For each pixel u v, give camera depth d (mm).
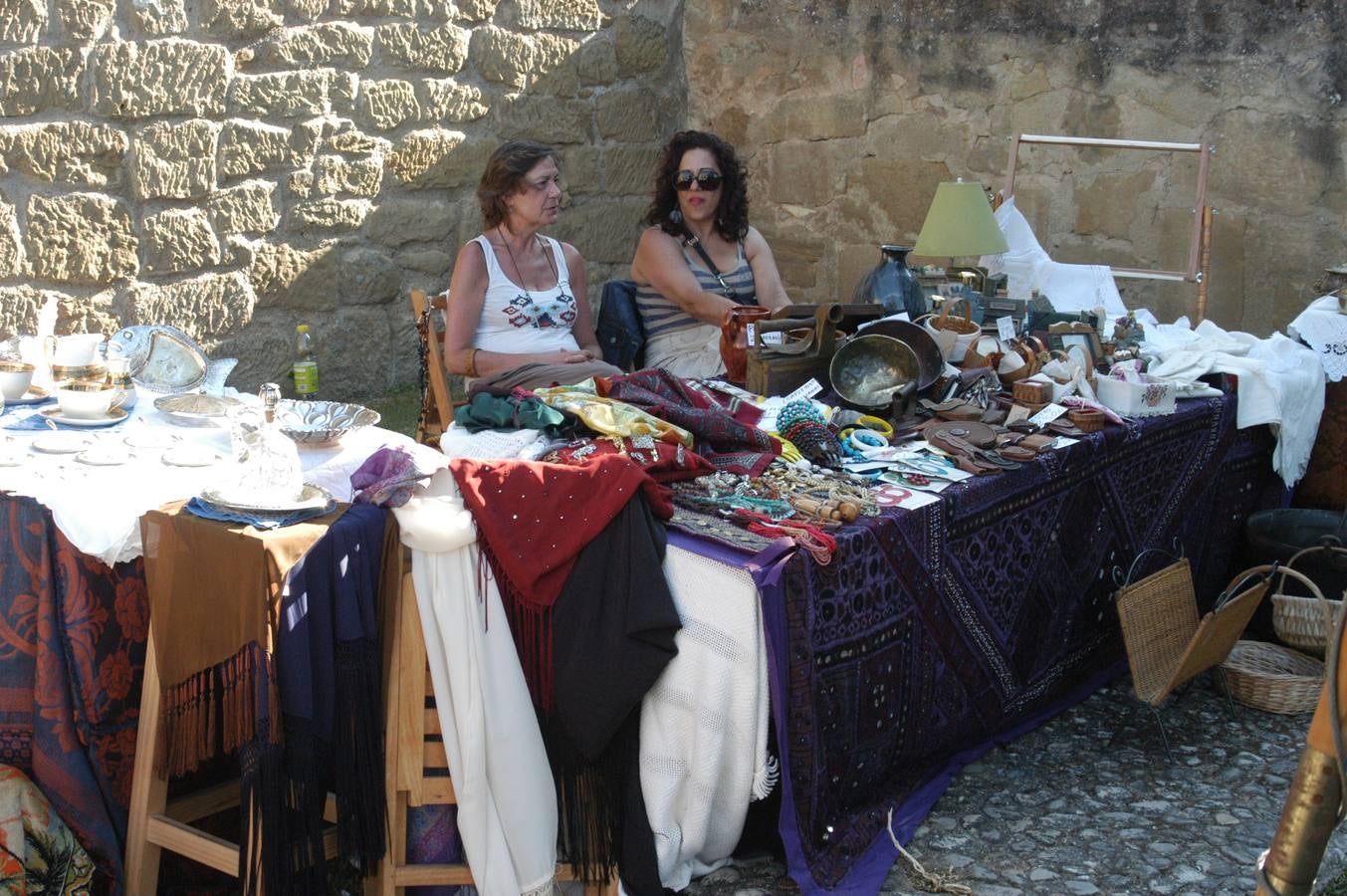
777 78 6984
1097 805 3338
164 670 2527
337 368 6371
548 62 6816
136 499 2596
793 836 2812
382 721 2631
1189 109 5914
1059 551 3715
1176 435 4211
